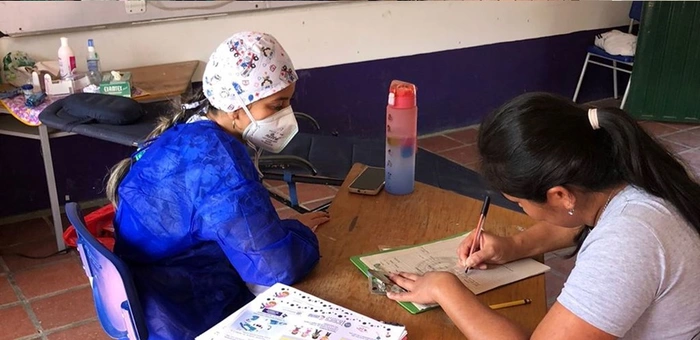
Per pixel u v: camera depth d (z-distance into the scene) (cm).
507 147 104
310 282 136
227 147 135
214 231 133
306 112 409
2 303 266
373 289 133
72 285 279
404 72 435
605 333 98
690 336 105
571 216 111
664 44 473
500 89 480
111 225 191
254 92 146
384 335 114
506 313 125
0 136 326
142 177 138
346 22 402
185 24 354
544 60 493
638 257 98
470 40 453
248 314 120
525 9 467
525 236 146
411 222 162
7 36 313
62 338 245
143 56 349
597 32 509
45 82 283
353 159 279
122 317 138
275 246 132
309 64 399
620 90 534
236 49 145
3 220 337
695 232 102
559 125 102
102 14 332
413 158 175
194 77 366
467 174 265
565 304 101
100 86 284
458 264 142
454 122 469
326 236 155
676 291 101
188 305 140
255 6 370
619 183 106
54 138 338
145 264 142
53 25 322
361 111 428
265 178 242
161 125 156
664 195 102
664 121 492
